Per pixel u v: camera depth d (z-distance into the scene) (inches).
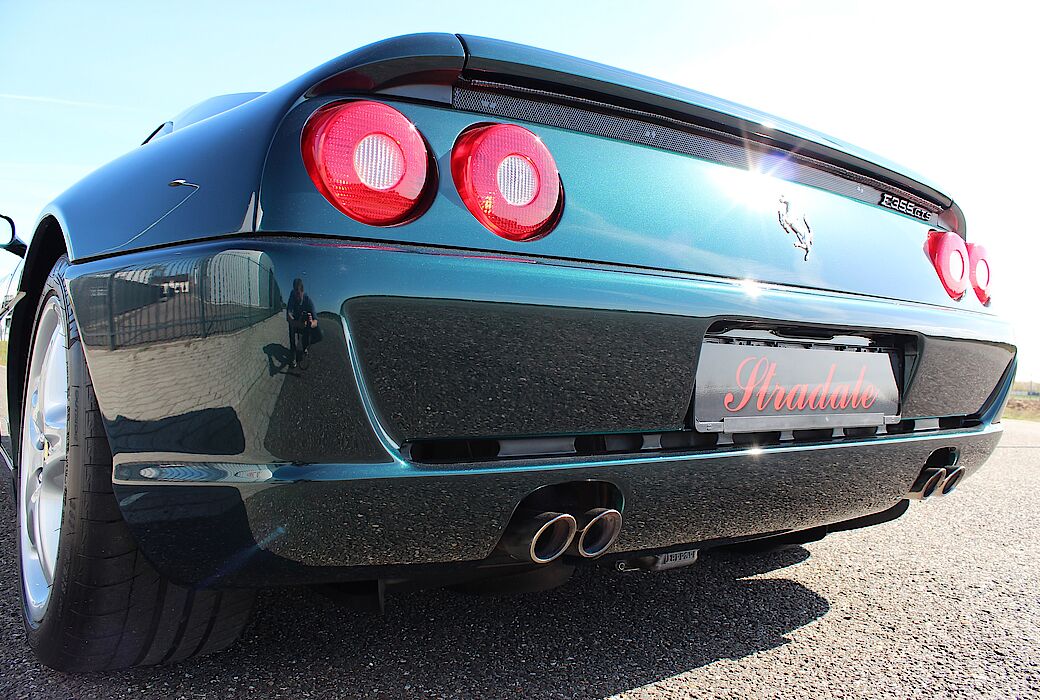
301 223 40.2
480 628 68.6
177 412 44.2
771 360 56.3
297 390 39.5
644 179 50.8
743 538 60.3
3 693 54.8
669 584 83.7
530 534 45.0
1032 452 210.2
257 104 47.1
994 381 74.2
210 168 46.0
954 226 77.0
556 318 44.4
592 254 47.0
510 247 44.2
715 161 55.4
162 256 45.9
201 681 56.9
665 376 49.6
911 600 79.9
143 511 46.3
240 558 43.4
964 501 132.3
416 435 42.4
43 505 63.0
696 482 52.0
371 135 41.2
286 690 55.7
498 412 44.1
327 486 40.6
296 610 71.2
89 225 57.0
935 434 67.7
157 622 54.1
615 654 64.3
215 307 41.3
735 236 54.9
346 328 39.6
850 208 65.0
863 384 62.7
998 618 74.9
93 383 51.1
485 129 44.1
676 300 49.1
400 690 56.2
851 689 59.2
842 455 59.8
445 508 43.6
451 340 41.9
